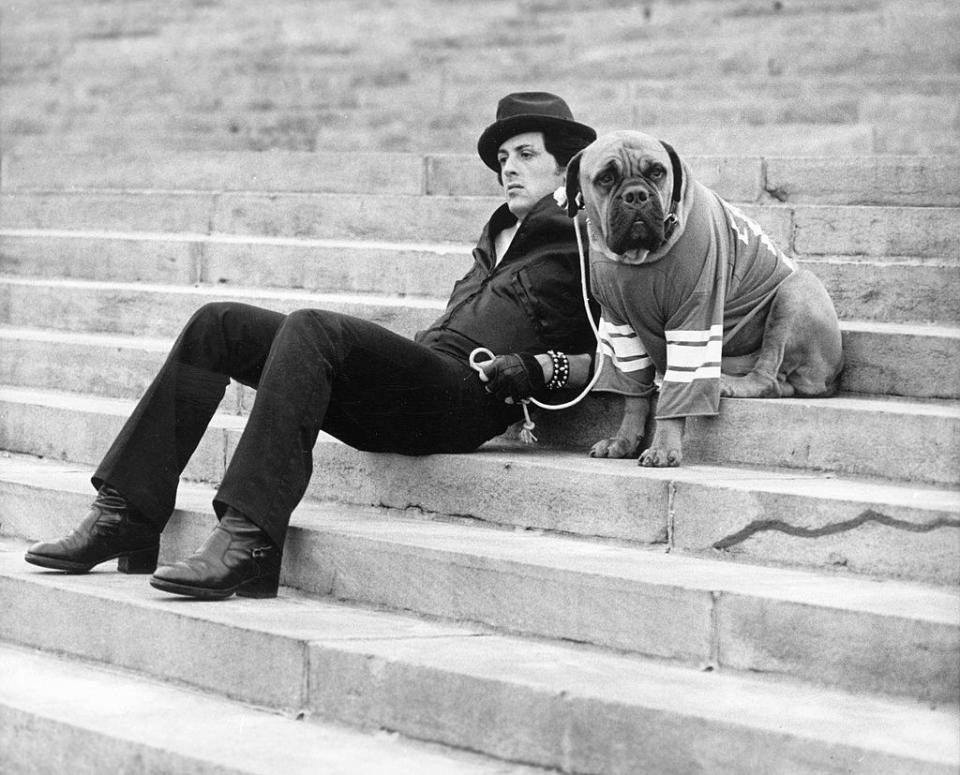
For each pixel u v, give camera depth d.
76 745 4.43
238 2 13.88
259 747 4.26
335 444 6.08
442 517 5.76
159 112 13.44
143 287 8.20
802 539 4.94
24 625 5.39
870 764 3.77
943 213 6.81
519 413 6.08
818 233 7.07
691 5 12.06
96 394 7.54
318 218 8.49
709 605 4.53
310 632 4.71
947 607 4.36
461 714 4.30
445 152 10.91
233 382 7.07
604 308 5.84
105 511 5.51
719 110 10.44
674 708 4.03
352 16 13.41
